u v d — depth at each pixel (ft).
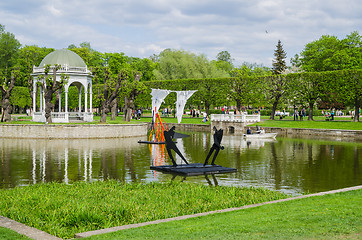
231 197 48.47
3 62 317.01
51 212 40.16
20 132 143.02
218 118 206.59
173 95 254.27
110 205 42.52
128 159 91.71
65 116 168.35
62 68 171.63
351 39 257.75
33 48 319.68
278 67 343.26
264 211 37.01
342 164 85.05
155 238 28.76
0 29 320.09
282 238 27.96
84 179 66.95
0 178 67.82
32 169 76.89
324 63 252.83
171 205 44.01
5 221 35.40
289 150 112.06
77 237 31.01
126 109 218.79
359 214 34.06
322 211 35.63
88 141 133.90
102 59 351.46
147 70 351.25
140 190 54.44
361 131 159.02
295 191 58.03
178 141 144.46
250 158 94.84
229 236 28.71
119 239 28.76
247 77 228.43
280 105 224.33
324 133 170.50
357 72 183.11
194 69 307.99
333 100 197.16
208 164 82.07
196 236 28.91
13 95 291.17
